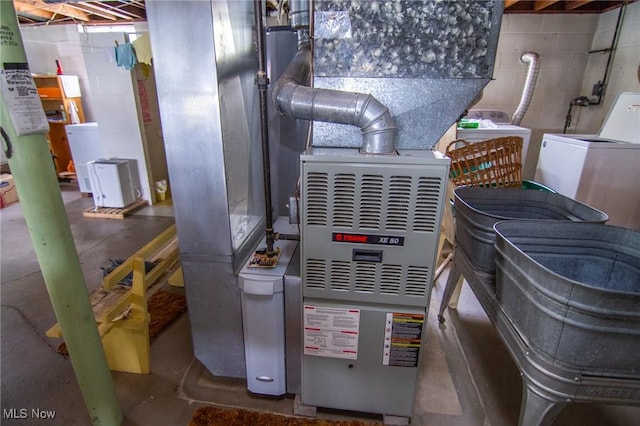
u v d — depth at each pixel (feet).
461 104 4.11
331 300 4.27
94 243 10.26
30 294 7.64
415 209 3.75
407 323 4.22
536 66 12.04
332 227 3.92
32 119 3.45
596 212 4.79
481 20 3.79
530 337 3.40
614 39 11.25
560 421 4.84
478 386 5.47
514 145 7.89
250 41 5.15
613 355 2.97
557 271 4.38
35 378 5.47
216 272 4.73
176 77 3.99
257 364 4.90
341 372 4.61
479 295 4.76
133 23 14.99
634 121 8.71
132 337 5.43
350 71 4.08
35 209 3.67
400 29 3.87
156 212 12.85
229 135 4.45
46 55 16.05
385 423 4.76
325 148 4.36
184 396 5.22
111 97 12.36
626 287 4.01
